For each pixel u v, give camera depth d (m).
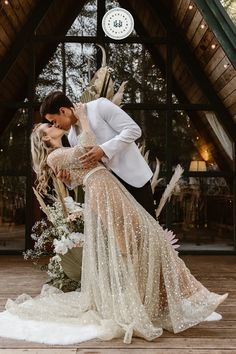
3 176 5.82
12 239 5.77
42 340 2.18
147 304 2.37
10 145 5.85
